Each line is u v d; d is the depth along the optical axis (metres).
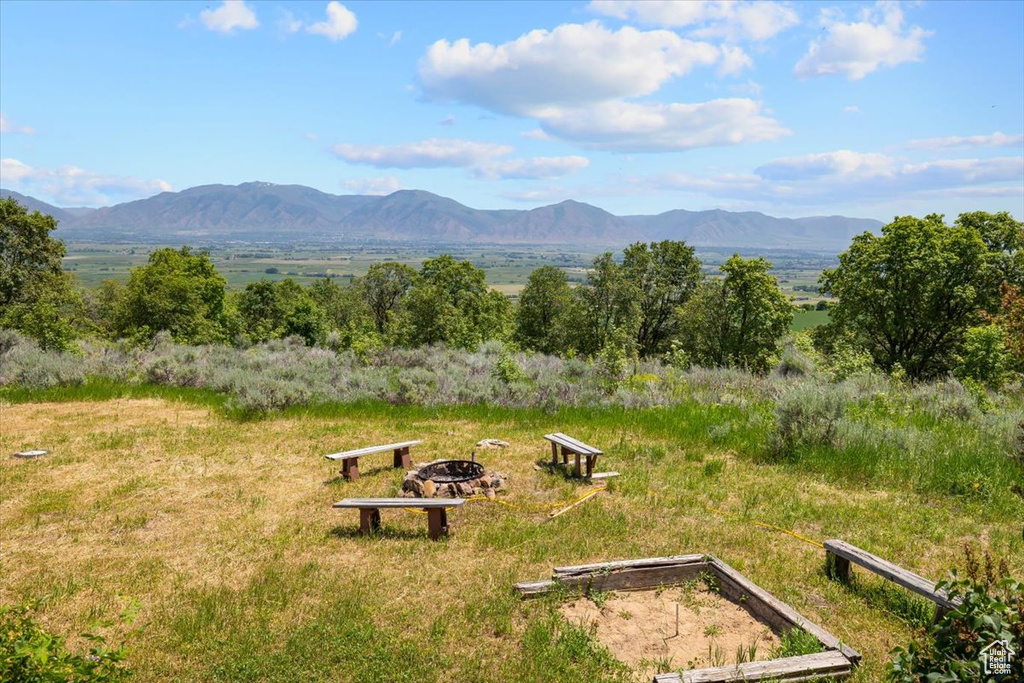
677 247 49.31
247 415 13.71
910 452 9.66
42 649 3.08
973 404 13.21
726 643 4.96
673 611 5.50
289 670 4.50
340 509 8.27
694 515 7.82
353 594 5.72
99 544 7.15
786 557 6.54
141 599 5.79
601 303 45.75
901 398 14.49
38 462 10.37
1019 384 16.92
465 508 8.16
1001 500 8.02
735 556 6.57
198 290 53.00
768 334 37.31
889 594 5.67
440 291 32.66
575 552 6.67
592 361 21.53
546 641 4.85
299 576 6.16
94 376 17.73
